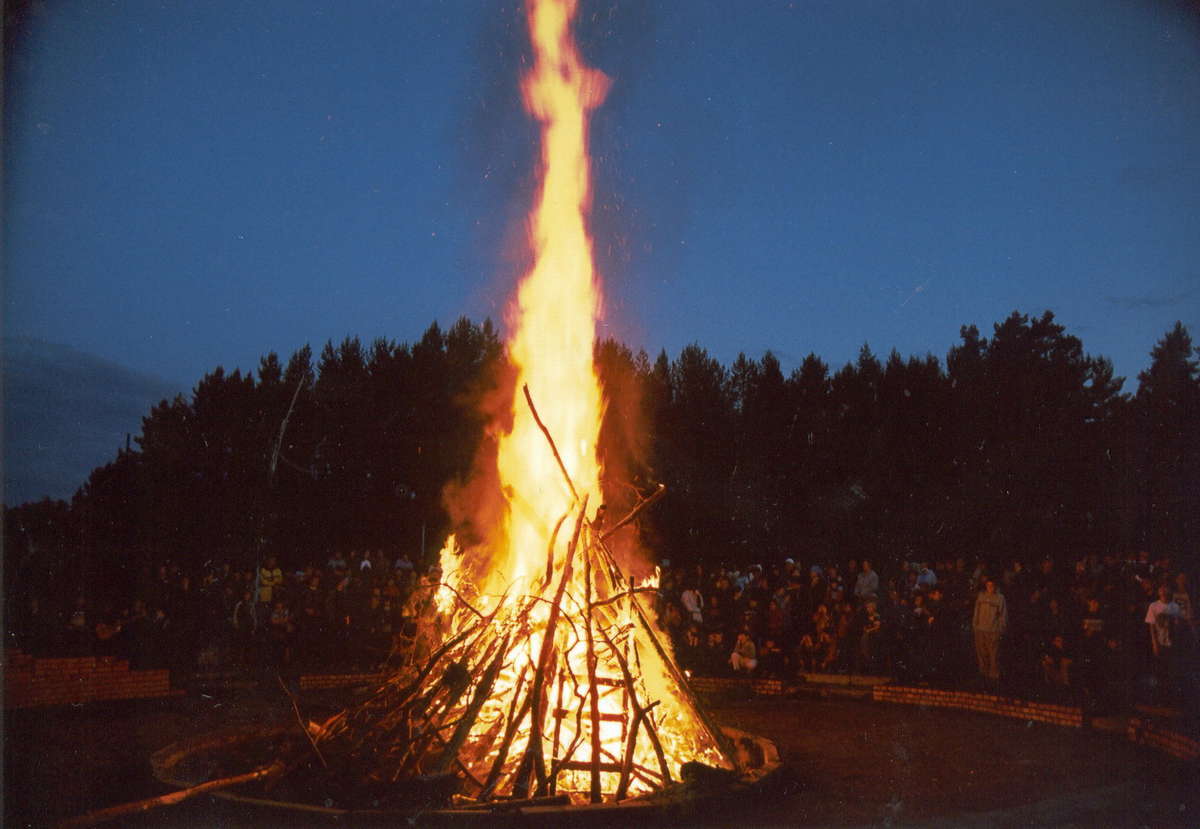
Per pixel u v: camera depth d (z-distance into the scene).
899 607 13.91
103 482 25.36
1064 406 25.59
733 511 29.12
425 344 32.25
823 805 6.60
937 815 6.32
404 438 31.38
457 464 31.23
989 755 8.52
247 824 5.60
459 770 6.38
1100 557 18.78
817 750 8.81
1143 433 20.20
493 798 5.99
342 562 18.91
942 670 13.27
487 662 7.32
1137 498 19.89
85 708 10.73
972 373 29.06
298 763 6.51
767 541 28.44
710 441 30.09
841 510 29.08
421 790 5.95
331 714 8.55
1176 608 9.96
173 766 7.47
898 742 9.23
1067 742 9.14
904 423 29.30
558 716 6.68
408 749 6.38
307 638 14.90
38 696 10.62
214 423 29.77
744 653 13.66
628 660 7.66
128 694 11.45
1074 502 22.02
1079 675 10.91
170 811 5.82
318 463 31.42
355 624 15.16
